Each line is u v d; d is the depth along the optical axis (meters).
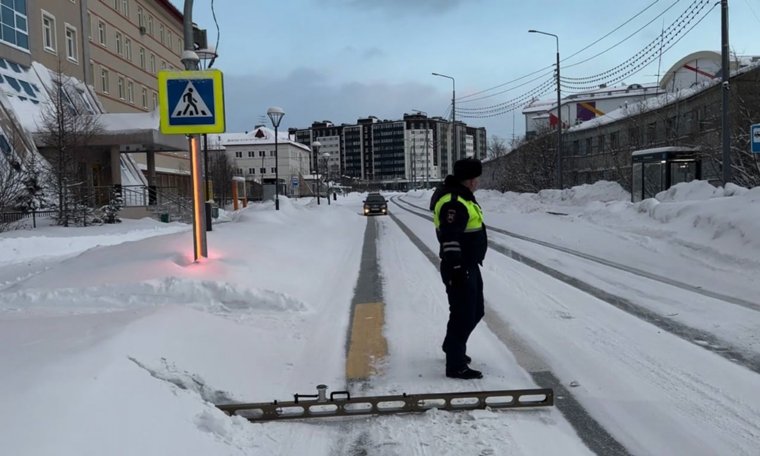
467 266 4.58
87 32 34.38
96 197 25.83
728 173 14.20
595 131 37.94
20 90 25.03
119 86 40.62
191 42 8.34
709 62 37.91
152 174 31.58
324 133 161.62
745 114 18.80
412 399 4.00
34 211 19.72
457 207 4.47
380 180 143.38
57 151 21.77
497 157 51.06
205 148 19.47
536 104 72.00
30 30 27.88
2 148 20.62
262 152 110.00
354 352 5.35
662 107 28.34
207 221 11.75
